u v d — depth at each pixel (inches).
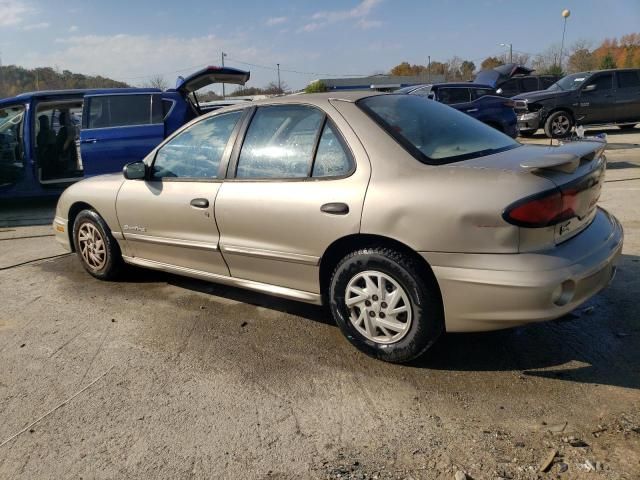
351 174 120.3
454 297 108.0
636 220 222.7
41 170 329.7
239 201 138.9
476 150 125.1
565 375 113.3
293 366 125.3
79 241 193.9
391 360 120.5
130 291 181.3
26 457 97.8
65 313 164.9
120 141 307.4
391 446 95.1
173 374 124.7
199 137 155.9
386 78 1974.7
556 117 545.0
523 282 100.3
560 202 103.0
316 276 130.0
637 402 102.2
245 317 155.2
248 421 105.0
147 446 99.0
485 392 109.4
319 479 88.0
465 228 104.4
